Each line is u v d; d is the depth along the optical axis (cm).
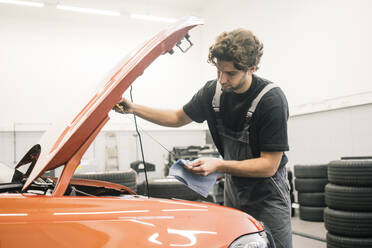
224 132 148
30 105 771
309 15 522
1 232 68
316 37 507
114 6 856
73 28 824
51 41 803
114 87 86
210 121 151
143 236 73
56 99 794
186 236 76
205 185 122
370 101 414
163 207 82
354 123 438
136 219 76
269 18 628
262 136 129
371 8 415
